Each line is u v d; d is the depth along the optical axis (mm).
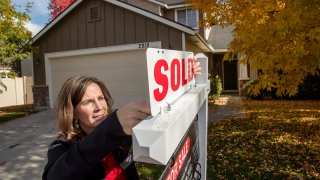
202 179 2064
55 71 12070
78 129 1319
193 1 6836
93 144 862
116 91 11008
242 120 8867
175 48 10195
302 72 4207
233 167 4797
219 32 19500
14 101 17016
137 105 878
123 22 10820
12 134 7965
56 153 1147
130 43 10750
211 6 6461
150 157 774
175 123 895
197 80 1993
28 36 11539
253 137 6688
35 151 6250
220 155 5434
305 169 4605
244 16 5055
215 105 12703
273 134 6891
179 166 1328
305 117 8992
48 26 11656
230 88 18859
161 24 10312
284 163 4906
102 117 1359
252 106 11891
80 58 11570
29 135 7781
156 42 10383
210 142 6387
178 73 1314
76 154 892
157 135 781
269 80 4188
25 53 11422
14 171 5090
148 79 889
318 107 11062
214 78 14984
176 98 1267
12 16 10953
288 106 11547
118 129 849
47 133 7918
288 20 3748
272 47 4012
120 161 1318
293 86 4262
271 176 4375
